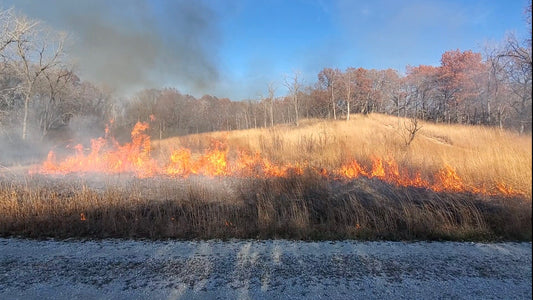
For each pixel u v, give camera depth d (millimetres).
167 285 3314
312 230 5387
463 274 3652
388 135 20672
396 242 4914
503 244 4777
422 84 40188
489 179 8070
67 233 5242
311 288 3277
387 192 7422
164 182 9211
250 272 3672
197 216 6109
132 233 5262
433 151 14133
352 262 4020
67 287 3244
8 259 4023
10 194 7184
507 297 3109
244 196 7367
